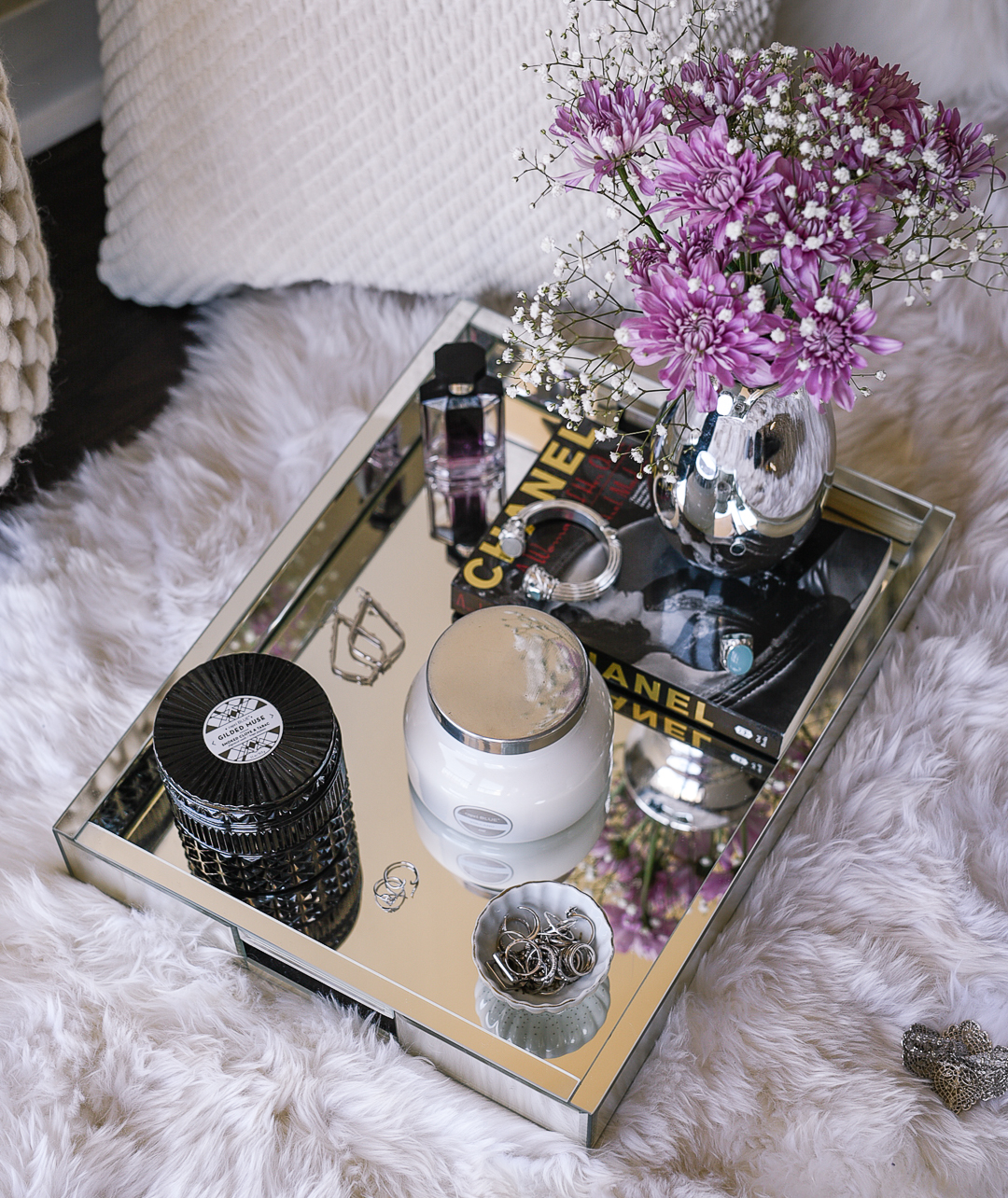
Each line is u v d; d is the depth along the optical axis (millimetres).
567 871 834
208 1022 809
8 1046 802
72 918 849
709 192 652
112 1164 755
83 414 1285
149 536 1107
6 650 1006
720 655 896
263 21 1070
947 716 966
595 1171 748
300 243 1223
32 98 1512
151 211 1224
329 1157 760
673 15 1021
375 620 963
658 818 864
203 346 1303
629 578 938
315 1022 811
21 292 947
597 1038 752
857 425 1160
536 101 1071
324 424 1167
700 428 823
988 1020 832
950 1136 775
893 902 873
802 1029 815
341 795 854
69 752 953
